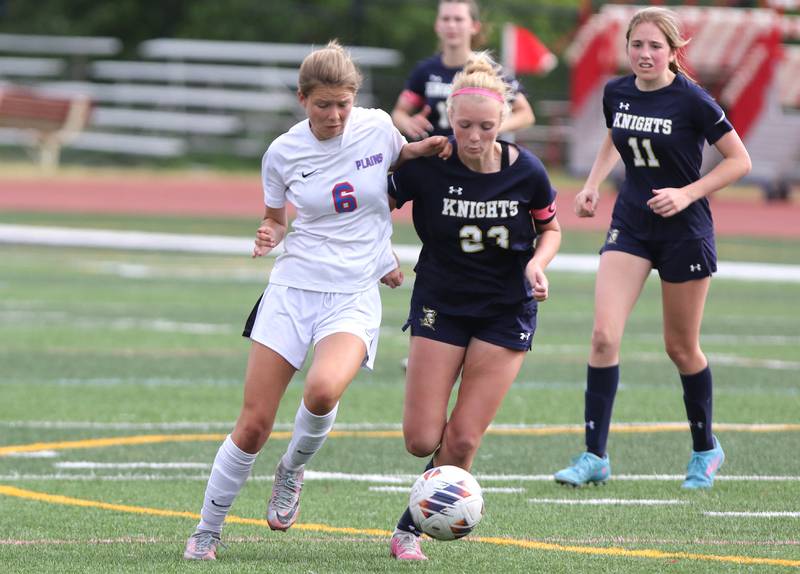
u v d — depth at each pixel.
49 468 28.16
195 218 99.50
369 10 164.00
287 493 21.47
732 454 29.92
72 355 44.41
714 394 37.97
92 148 145.88
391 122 21.56
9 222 93.19
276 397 20.94
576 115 130.25
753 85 122.50
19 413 34.41
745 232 97.19
